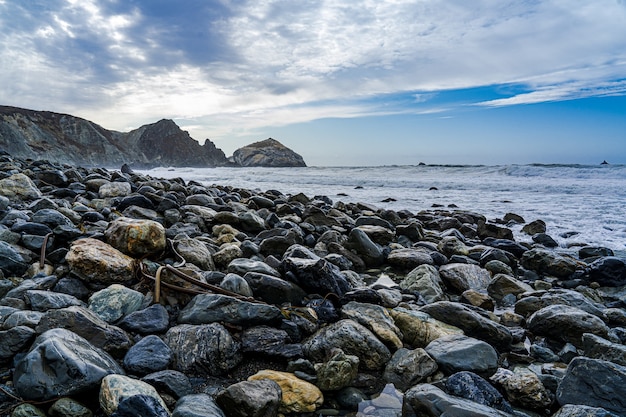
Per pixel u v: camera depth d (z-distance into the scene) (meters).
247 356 3.90
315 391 3.44
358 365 3.86
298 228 9.17
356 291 5.16
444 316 4.89
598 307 5.78
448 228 12.31
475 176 32.56
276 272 5.58
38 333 3.45
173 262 5.61
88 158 86.31
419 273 6.59
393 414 3.35
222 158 154.12
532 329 5.02
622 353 3.95
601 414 2.96
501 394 3.50
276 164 128.25
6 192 8.53
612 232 11.96
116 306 4.20
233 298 4.37
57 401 2.84
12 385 3.02
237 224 9.13
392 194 22.89
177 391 3.22
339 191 24.80
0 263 4.81
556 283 7.39
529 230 12.28
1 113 74.00
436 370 3.87
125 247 5.22
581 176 28.30
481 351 3.95
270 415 3.11
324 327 4.43
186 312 4.31
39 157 70.06
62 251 5.29
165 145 141.50
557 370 4.04
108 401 2.82
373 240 9.49
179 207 9.45
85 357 3.14
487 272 7.25
